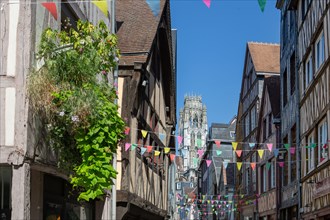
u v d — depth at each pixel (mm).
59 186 8992
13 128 6551
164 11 18359
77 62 7027
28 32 6762
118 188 14180
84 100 6816
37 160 6906
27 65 6695
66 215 9453
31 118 6707
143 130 15688
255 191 27828
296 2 19516
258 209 27016
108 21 12469
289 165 20297
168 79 21656
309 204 16859
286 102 21719
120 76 14977
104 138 7074
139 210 16422
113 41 7602
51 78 6793
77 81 7086
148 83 17328
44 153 7141
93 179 7031
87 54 7199
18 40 6707
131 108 14758
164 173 22359
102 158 7094
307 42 17781
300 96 18812
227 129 50344
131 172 14805
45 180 8266
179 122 132000
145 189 17297
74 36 7289
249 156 29938
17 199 6441
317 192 15547
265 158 25375
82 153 7129
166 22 19141
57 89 6801
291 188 19781
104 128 7043
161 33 19312
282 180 21562
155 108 19312
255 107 28375
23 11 6766
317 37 16297
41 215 7938
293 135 20203
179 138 15875
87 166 7062
